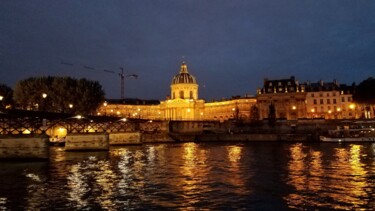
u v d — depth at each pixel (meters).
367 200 28.56
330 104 164.12
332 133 107.50
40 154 56.44
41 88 100.62
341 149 74.88
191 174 42.59
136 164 53.16
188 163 54.00
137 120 107.81
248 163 53.00
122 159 60.62
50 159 60.56
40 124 65.69
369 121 116.31
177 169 47.22
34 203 28.64
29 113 58.06
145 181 38.06
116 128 107.75
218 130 146.25
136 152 75.81
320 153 66.75
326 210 25.95
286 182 36.56
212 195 30.92
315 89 169.12
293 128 130.00
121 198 30.17
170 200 29.31
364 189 32.59
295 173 42.31
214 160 58.00
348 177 38.94
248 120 142.62
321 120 125.31
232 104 199.12
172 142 123.12
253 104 191.00
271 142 111.50
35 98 98.75
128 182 37.56
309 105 166.88
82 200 29.61
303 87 168.38
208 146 96.62
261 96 173.50
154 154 70.56
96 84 111.06
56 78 104.75
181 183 36.69
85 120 85.25
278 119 140.25
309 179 38.12
